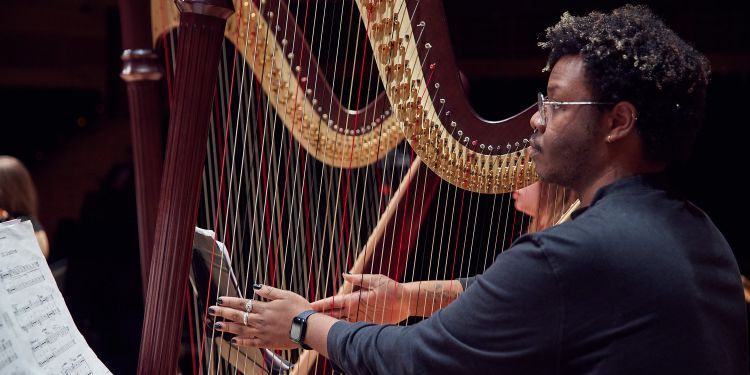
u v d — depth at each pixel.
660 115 1.26
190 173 1.24
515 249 1.23
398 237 2.18
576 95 1.28
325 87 1.71
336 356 1.34
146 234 1.68
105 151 8.45
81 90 8.58
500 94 6.40
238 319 1.42
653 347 1.16
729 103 5.77
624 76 1.24
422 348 1.23
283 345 1.42
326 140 1.76
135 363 4.05
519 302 1.18
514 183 1.84
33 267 1.27
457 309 1.24
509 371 1.20
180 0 1.21
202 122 1.23
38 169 8.39
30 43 8.41
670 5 5.95
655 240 1.21
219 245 1.52
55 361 1.21
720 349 1.24
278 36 1.58
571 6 6.23
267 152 2.35
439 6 1.64
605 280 1.17
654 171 1.31
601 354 1.17
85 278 4.30
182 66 1.22
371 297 1.70
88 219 5.37
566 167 1.31
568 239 1.19
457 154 1.74
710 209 5.80
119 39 8.32
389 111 1.85
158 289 1.26
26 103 8.52
